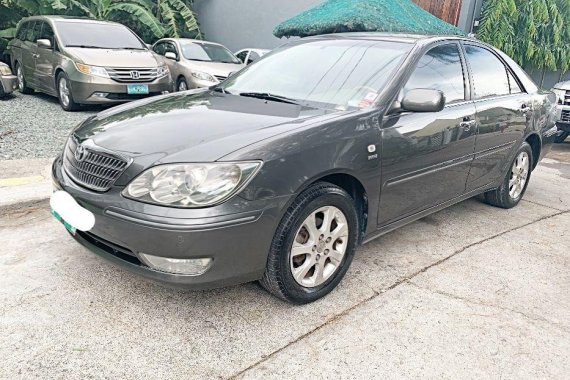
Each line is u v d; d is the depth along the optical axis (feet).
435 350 8.09
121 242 7.89
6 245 10.93
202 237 7.42
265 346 8.00
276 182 7.97
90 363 7.34
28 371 7.07
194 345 7.92
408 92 9.94
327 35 13.10
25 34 30.86
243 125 8.87
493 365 7.79
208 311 8.86
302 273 8.93
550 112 16.38
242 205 7.66
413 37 11.93
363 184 9.51
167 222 7.38
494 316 9.20
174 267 7.72
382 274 10.64
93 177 8.39
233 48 50.29
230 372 7.36
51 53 26.86
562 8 38.50
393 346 8.14
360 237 10.20
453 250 12.14
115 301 8.97
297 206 8.39
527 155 15.78
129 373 7.20
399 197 10.61
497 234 13.42
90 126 9.87
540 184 19.57
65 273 9.82
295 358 7.73
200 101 10.87
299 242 8.86
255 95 11.27
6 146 18.45
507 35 35.50
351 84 10.64
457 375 7.52
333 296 9.61
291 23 34.35
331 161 8.72
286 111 9.80
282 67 12.11
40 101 29.30
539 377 7.59
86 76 24.71
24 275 9.65
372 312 9.11
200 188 7.50
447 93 11.71
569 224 14.64
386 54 11.16
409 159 10.42
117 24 29.86
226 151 7.84
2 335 7.80
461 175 12.52
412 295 9.80
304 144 8.41
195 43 35.29
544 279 10.85
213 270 7.77
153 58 27.43
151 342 7.92
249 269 8.16
